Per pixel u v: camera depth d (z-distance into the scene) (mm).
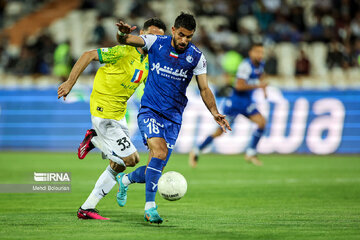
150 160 19828
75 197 28391
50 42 70000
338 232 18641
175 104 20672
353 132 57000
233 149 57656
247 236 17797
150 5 80562
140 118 20625
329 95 57344
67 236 17641
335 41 68688
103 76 21391
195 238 17391
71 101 58750
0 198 27922
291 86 60125
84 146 21750
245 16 77125
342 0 76250
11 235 17812
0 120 59000
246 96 43812
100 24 70438
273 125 57156
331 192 30734
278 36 71875
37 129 58781
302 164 47281
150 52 20469
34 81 65625
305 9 79438
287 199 28031
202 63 20703
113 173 21844
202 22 76875
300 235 18047
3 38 78062
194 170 42594
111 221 20844
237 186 33406
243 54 65625
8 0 86500
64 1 86812
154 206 19547
